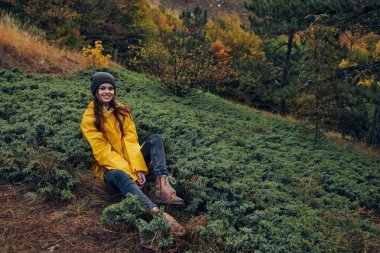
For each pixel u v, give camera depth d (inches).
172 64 475.5
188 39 517.3
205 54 506.0
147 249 131.3
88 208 151.6
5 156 175.2
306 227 155.5
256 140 292.8
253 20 631.8
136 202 138.9
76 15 713.0
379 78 478.6
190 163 188.2
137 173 160.7
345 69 447.8
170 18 1411.2
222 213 151.7
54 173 163.3
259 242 137.6
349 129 551.5
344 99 485.4
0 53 366.9
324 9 452.4
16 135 198.5
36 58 393.1
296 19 491.8
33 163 166.2
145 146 164.6
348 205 196.5
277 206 171.9
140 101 334.6
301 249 138.1
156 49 496.4
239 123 351.3
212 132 277.3
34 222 139.1
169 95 447.8
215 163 200.5
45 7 675.4
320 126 365.1
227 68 514.6
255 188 182.4
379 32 464.1
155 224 131.8
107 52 818.8
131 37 860.6
